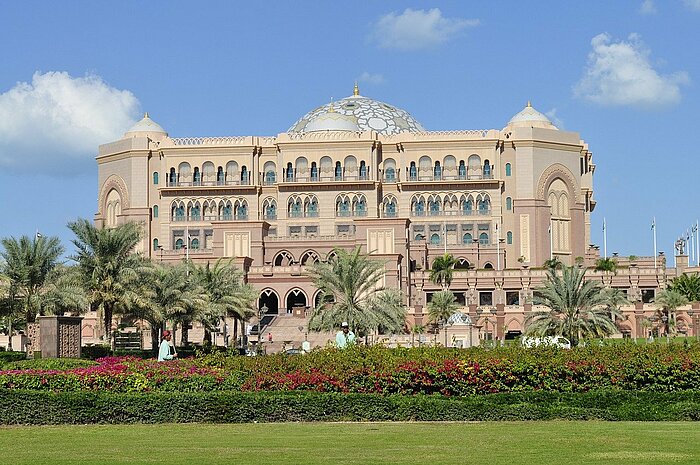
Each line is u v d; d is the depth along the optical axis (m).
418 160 163.75
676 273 140.88
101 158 169.62
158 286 84.44
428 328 124.19
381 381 36.75
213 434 30.83
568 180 163.00
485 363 37.12
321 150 162.88
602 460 24.78
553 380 36.81
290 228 161.00
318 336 116.56
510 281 141.38
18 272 79.44
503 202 160.75
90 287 80.25
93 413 34.03
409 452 26.39
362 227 144.38
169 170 165.62
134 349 75.50
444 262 139.62
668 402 34.97
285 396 34.47
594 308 97.62
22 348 88.69
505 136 165.88
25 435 31.08
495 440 28.64
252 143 166.00
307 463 24.59
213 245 150.25
